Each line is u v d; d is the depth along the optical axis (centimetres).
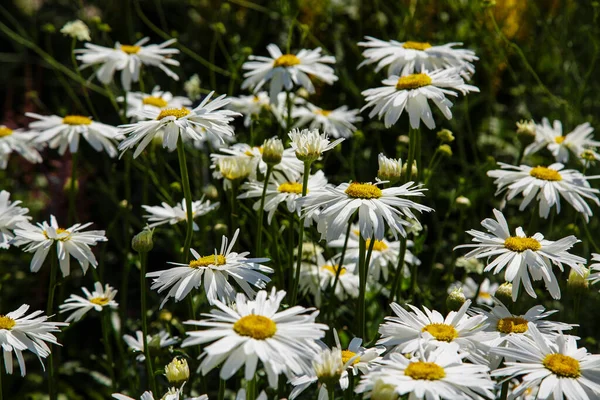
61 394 473
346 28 647
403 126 608
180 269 285
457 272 507
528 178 385
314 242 412
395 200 290
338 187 302
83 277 561
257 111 505
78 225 355
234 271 279
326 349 237
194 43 685
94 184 621
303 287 408
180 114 310
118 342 428
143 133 306
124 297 457
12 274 553
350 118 515
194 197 539
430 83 364
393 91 366
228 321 228
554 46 623
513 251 304
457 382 219
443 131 415
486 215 548
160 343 352
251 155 394
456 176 559
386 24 660
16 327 299
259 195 376
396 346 280
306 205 300
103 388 483
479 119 620
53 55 747
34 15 756
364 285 300
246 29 688
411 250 417
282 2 593
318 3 628
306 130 307
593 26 595
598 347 457
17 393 487
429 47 427
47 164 666
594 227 521
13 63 773
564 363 241
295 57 471
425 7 611
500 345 281
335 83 632
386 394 212
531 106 625
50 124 462
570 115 566
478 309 298
